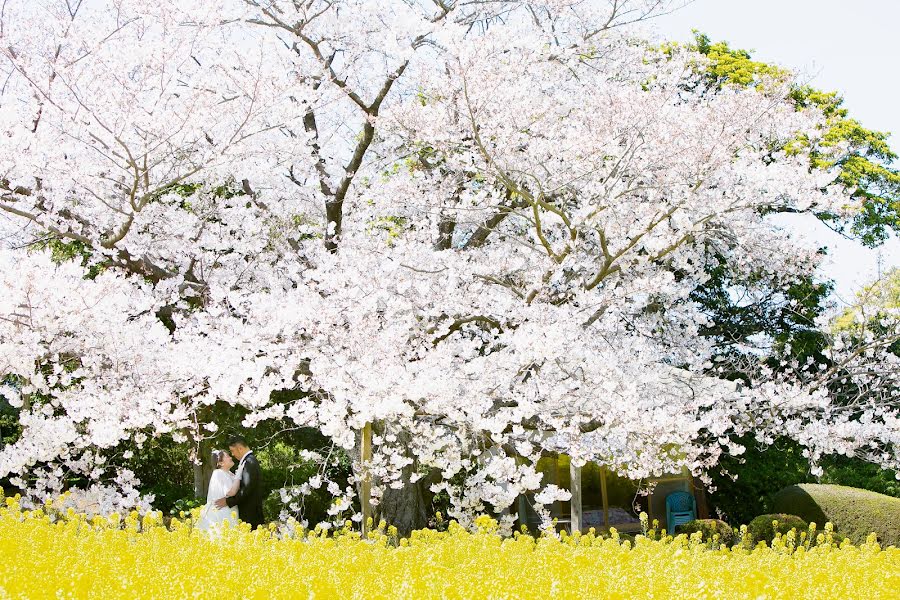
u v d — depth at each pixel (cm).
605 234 861
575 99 1009
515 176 922
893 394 986
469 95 827
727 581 505
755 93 870
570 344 775
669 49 1502
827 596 487
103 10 845
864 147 1614
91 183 811
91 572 457
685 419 791
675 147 826
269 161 929
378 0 922
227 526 634
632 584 484
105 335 743
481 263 938
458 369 770
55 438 709
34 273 675
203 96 774
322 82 923
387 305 784
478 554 583
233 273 950
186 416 736
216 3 791
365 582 472
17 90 870
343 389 709
